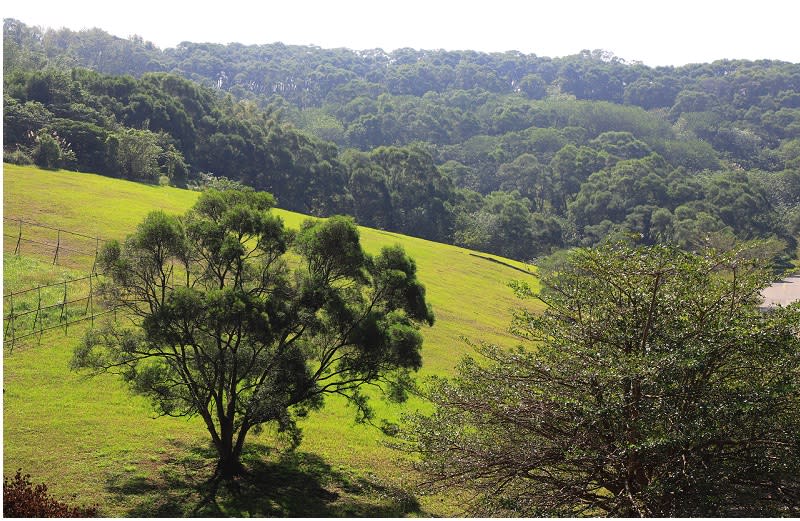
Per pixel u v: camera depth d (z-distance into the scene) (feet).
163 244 71.20
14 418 78.13
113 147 278.87
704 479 46.44
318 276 76.84
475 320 174.81
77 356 70.69
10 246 136.46
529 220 377.30
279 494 71.00
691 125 595.47
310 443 87.92
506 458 52.19
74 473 68.64
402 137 585.63
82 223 167.12
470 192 416.87
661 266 52.26
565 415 51.65
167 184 297.33
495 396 54.13
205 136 354.74
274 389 72.64
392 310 80.89
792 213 379.96
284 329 74.43
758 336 48.93
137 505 63.67
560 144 530.27
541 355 55.21
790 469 46.70
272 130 373.61
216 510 64.95
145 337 70.79
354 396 83.56
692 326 51.13
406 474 73.67
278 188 353.72
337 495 73.20
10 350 94.58
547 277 61.36
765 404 47.19
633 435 48.42
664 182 402.72
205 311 69.00
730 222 359.66
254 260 80.12
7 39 414.62
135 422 84.02
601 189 412.36
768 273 55.98
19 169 227.40
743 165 532.73
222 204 76.28
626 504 47.34
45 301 110.93
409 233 372.17
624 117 591.78
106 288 72.18
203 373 71.97
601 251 56.65
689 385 49.93
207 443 82.12
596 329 54.03
